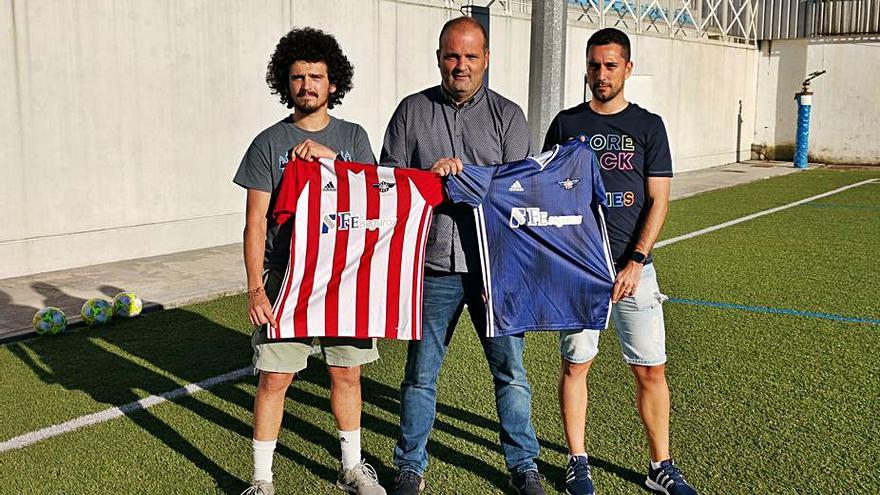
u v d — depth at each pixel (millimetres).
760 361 5172
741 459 3811
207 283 7156
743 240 9555
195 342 5613
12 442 4012
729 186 15086
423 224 3291
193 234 8664
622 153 3406
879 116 18594
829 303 6617
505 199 3309
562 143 3518
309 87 3232
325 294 3254
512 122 3441
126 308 6105
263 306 3205
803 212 11781
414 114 3473
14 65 7055
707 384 4766
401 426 3537
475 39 3279
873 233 9945
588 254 3383
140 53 7941
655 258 8539
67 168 7520
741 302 6664
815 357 5242
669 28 16594
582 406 3566
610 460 3846
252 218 3264
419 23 10836
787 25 19453
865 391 4641
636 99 15719
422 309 3396
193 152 8547
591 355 3523
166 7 8102
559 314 3404
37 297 6633
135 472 3711
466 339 5703
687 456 3842
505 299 3361
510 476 3691
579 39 14391
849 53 18766
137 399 4586
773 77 20000
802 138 18266
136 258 8164
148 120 8094
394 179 3275
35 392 4680
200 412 4410
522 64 12961
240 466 3785
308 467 3787
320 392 4727
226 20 8648
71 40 7414
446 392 4691
